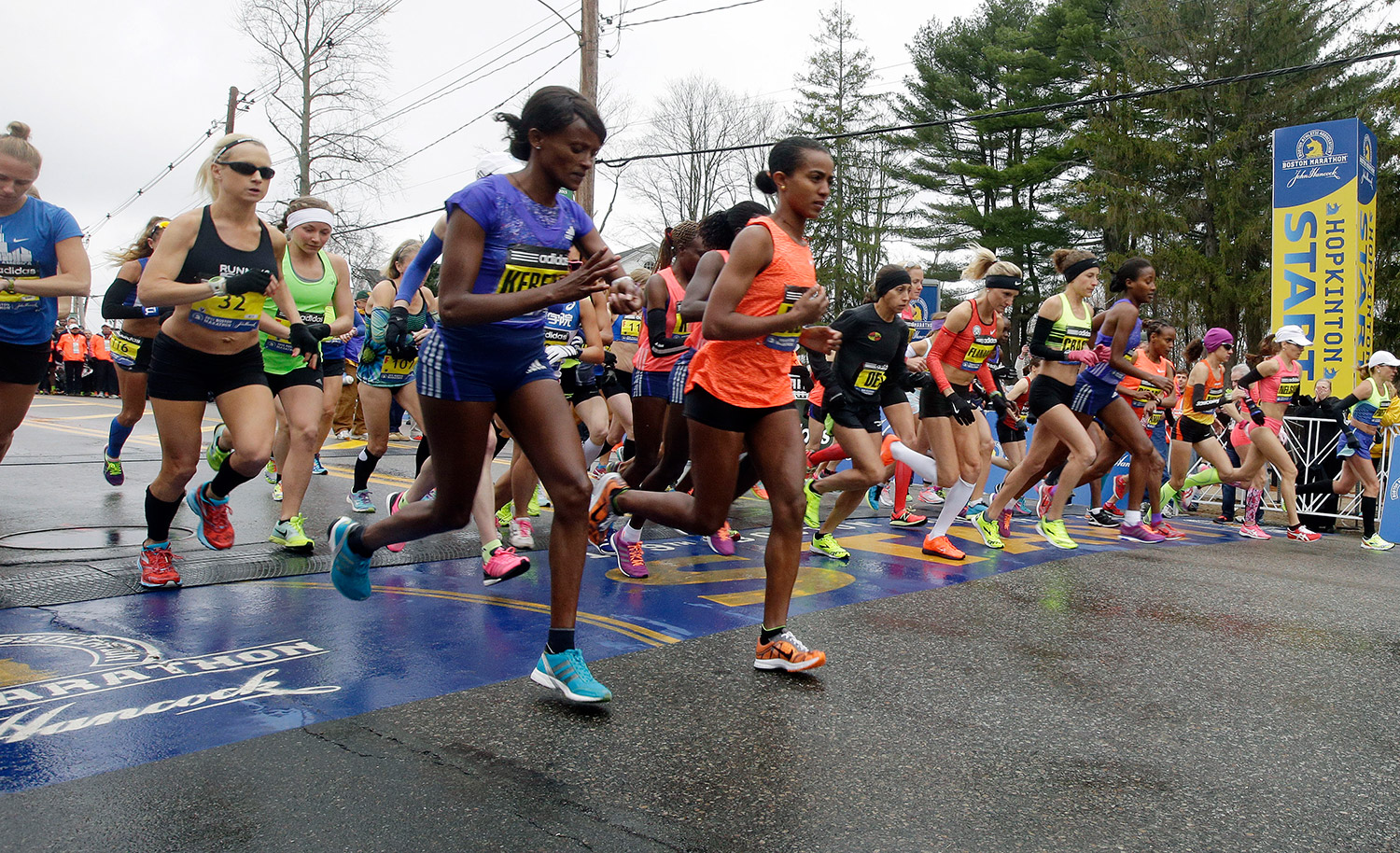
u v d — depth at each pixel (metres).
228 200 4.01
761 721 2.93
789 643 3.41
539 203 2.92
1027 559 6.18
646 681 3.28
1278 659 3.88
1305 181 12.11
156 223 5.41
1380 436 8.97
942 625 4.23
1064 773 2.62
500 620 4.01
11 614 3.79
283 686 3.09
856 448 5.50
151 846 2.05
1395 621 4.68
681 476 5.04
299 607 4.08
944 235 36.72
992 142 36.31
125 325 6.51
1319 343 12.13
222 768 2.45
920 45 37.94
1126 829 2.29
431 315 5.94
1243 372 9.57
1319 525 9.31
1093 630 4.25
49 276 4.36
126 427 6.84
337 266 5.64
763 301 3.39
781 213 3.44
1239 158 28.97
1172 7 30.08
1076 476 6.67
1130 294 6.78
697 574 5.20
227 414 4.24
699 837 2.16
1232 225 28.52
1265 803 2.48
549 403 2.99
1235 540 7.91
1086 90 33.09
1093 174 31.86
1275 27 28.00
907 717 3.02
